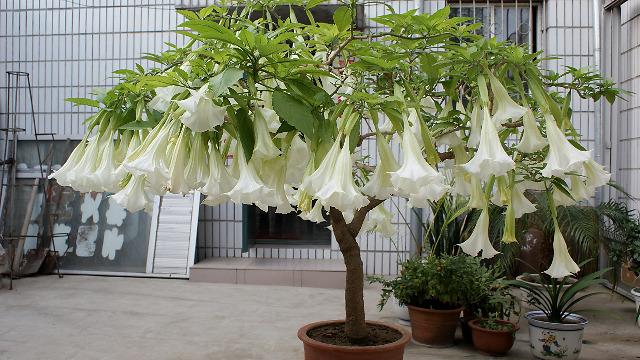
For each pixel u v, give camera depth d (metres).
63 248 5.32
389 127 1.77
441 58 1.63
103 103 1.44
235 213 5.41
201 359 2.98
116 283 4.87
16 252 5.17
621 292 4.48
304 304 4.16
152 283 4.87
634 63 4.46
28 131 5.61
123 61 5.46
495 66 1.49
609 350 3.20
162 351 3.11
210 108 1.11
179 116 1.22
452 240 3.76
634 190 4.46
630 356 3.10
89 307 4.05
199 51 1.25
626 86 4.60
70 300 4.25
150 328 3.54
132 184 1.33
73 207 5.42
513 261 4.09
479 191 1.61
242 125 1.21
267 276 4.84
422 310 3.24
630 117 4.53
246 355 3.05
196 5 5.23
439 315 3.20
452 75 1.57
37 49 5.60
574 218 3.84
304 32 1.62
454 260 3.31
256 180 1.20
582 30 4.99
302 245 5.45
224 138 1.58
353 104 1.27
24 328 3.52
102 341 3.28
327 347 1.92
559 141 1.32
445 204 3.62
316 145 1.25
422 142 1.43
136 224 5.30
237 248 5.43
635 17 4.43
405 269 3.45
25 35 5.62
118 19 5.46
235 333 3.44
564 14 5.00
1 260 5.00
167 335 3.40
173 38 5.36
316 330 2.21
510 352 3.17
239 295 4.44
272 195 1.19
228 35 1.15
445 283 3.21
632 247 3.90
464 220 3.67
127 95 1.41
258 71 1.26
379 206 2.19
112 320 3.72
